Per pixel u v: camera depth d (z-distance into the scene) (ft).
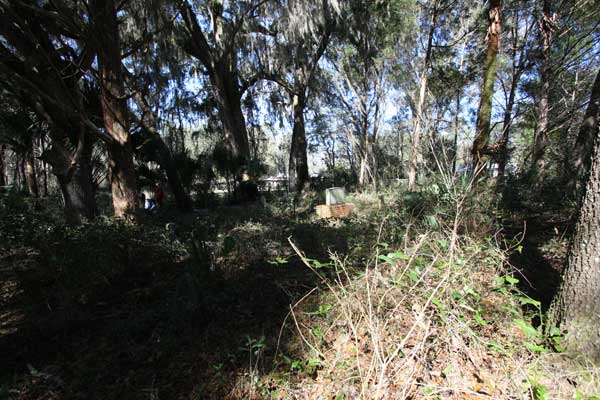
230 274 14.28
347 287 9.59
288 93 62.59
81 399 7.78
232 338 9.73
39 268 13.42
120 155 22.81
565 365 6.73
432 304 7.20
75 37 25.73
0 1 17.22
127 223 17.49
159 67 44.14
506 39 50.65
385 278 8.19
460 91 52.19
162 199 40.88
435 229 13.02
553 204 24.58
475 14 46.52
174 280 14.01
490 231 14.48
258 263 15.76
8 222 16.60
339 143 125.49
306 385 7.40
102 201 48.08
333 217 27.99
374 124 72.90
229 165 47.96
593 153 7.16
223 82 51.93
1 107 30.96
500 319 8.26
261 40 52.01
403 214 19.19
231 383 7.91
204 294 11.61
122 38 37.99
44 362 9.21
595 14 35.76
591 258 6.92
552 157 46.16
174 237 18.49
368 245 16.24
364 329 7.76
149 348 9.55
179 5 28.71
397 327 7.55
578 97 48.80
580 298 7.04
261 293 12.40
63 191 25.58
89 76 27.63
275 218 28.86
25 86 19.79
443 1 45.88
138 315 11.12
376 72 67.31
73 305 11.48
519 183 29.89
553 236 17.60
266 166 52.60
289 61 53.06
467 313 7.95
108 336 10.21
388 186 51.29
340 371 6.94
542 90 40.11
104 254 13.71
